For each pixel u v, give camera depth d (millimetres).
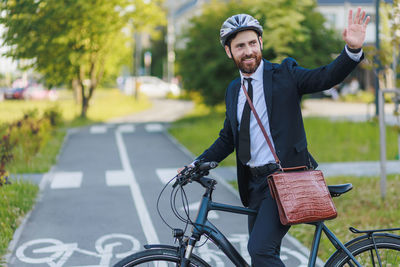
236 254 3111
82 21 16328
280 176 2959
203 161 3238
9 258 5262
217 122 19391
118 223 6680
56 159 12438
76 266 5039
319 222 3158
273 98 3059
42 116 18094
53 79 17984
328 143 14312
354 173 10281
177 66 21078
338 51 18078
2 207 6754
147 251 3018
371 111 25703
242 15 3100
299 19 16719
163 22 22406
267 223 3008
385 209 7141
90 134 18016
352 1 43906
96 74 24125
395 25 7207
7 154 10852
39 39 14961
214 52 19594
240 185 3268
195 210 7340
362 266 3127
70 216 7059
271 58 17141
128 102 36438
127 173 10656
